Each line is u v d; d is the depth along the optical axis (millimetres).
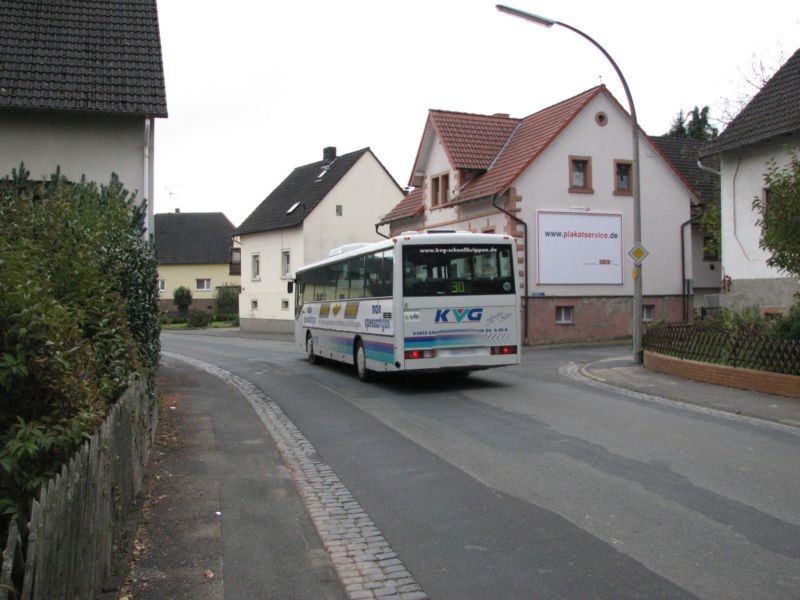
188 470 8258
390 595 4848
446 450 9164
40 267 5473
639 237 18312
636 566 5160
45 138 15922
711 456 8453
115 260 8820
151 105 15812
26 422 4512
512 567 5238
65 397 4676
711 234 29625
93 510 4480
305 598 4832
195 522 6410
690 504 6594
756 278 21266
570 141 26703
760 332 13812
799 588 4711
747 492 6945
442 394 14133
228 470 8289
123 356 7207
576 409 11930
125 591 4930
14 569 3842
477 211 27844
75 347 4820
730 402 12117
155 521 6426
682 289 28156
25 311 4254
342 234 40000
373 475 8102
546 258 26156
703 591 4695
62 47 16578
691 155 33625
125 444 6133
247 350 28016
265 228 42375
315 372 19031
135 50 16969
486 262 14859
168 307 64812
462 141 29203
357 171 40531
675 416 11172
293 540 5965
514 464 8289
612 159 27266
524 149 27203
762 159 20984
